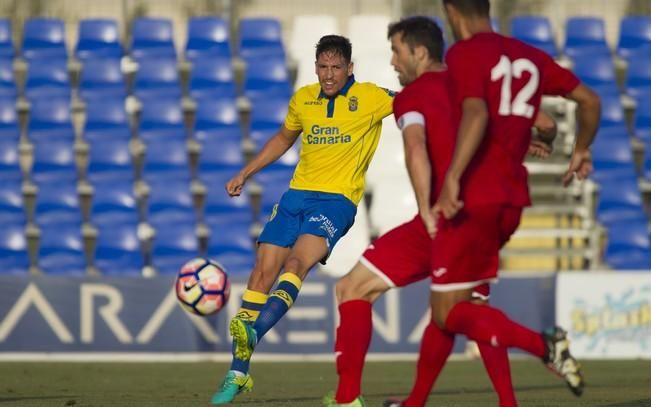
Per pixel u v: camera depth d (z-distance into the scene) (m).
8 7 57.78
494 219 15.57
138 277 41.56
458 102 15.74
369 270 17.56
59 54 56.22
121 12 58.44
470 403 23.23
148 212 49.94
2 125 53.12
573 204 53.72
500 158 15.59
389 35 17.70
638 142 54.78
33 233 50.94
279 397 25.28
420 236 17.28
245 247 48.81
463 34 16.19
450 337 16.80
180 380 32.22
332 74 23.50
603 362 39.75
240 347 21.36
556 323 41.66
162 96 54.09
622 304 41.56
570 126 55.34
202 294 27.20
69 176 51.44
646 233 50.69
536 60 15.91
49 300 41.31
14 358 41.06
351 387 17.42
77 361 40.72
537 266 52.56
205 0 58.59
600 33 57.94
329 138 23.77
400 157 51.28
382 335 41.53
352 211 23.92
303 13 58.44
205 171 51.91
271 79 55.12
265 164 24.86
